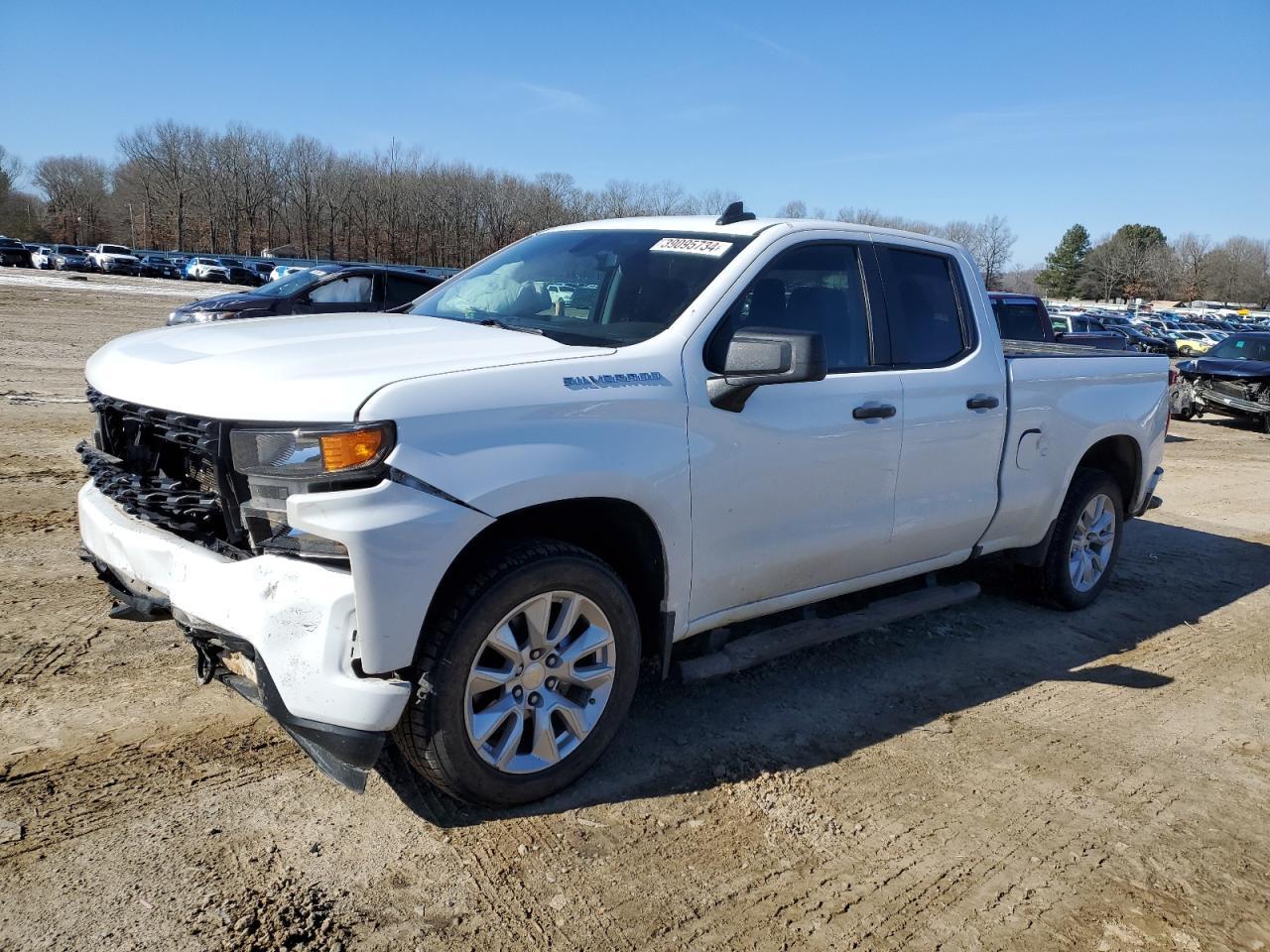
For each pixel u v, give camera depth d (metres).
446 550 2.73
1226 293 122.44
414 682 2.84
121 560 3.15
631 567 3.50
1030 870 3.06
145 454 3.19
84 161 118.69
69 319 21.09
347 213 98.81
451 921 2.61
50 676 3.84
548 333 3.56
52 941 2.42
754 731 3.85
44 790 3.06
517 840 2.99
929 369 4.35
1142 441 5.70
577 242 4.27
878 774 3.59
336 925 2.56
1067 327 19.75
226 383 2.84
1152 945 2.74
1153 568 6.79
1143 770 3.79
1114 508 5.68
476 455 2.80
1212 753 3.99
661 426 3.26
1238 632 5.54
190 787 3.15
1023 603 5.72
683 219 4.23
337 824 3.01
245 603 2.71
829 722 3.99
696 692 4.14
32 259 59.59
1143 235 127.56
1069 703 4.37
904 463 4.18
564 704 3.17
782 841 3.11
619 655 3.28
